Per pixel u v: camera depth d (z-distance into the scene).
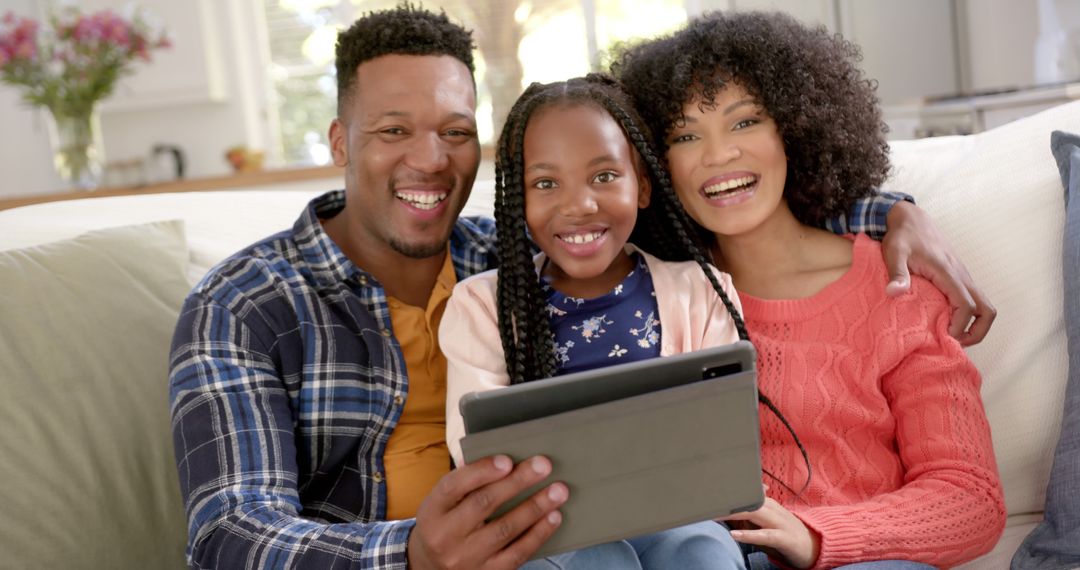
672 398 0.90
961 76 3.96
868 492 1.22
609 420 0.89
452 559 0.92
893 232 1.30
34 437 1.23
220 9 4.48
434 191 1.36
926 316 1.23
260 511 1.10
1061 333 1.30
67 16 4.26
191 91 4.41
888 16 3.95
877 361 1.23
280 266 1.32
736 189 1.31
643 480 0.91
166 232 1.50
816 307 1.29
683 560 1.03
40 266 1.35
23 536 1.18
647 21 4.35
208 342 1.23
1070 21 3.06
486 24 4.41
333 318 1.30
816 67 1.33
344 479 1.29
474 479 0.88
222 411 1.18
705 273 1.24
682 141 1.32
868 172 1.39
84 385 1.29
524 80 4.43
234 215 1.68
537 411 0.89
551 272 1.30
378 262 1.43
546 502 0.89
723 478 0.93
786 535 1.06
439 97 1.35
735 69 1.28
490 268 1.48
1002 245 1.36
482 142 4.47
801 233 1.37
